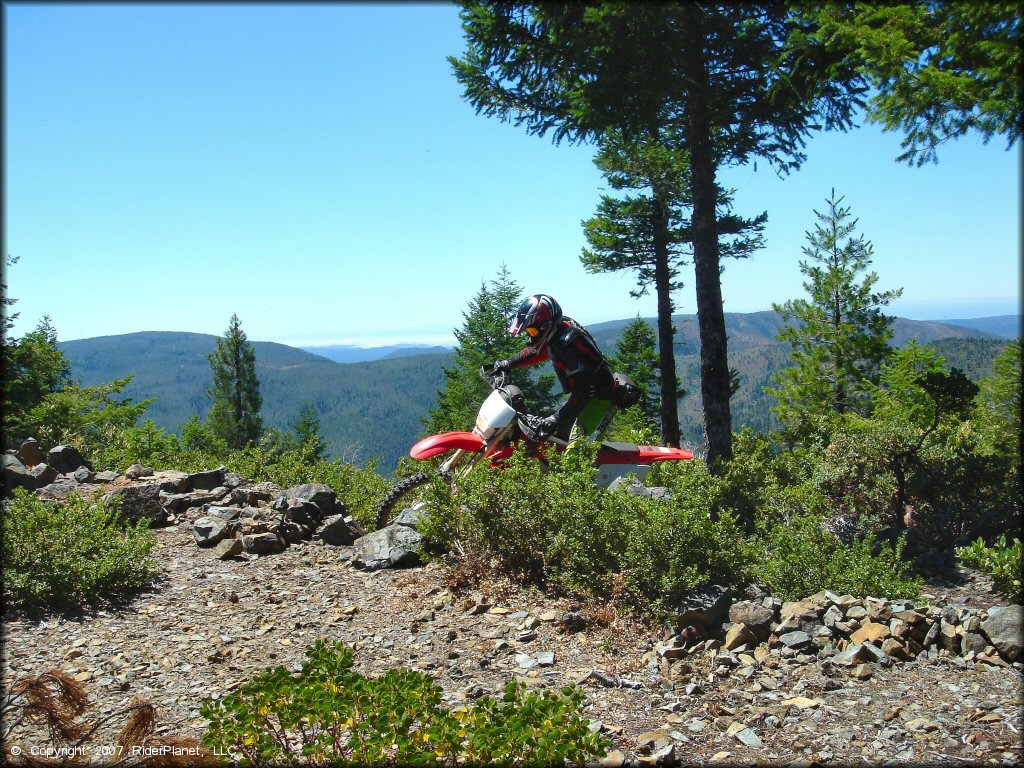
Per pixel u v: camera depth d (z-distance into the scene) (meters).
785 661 4.11
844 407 23.78
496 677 4.11
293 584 5.82
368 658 4.41
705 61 8.22
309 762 2.89
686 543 4.86
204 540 6.71
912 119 5.94
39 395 17.84
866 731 3.26
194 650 4.46
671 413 22.81
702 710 3.62
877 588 4.96
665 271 22.12
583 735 2.74
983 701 3.45
